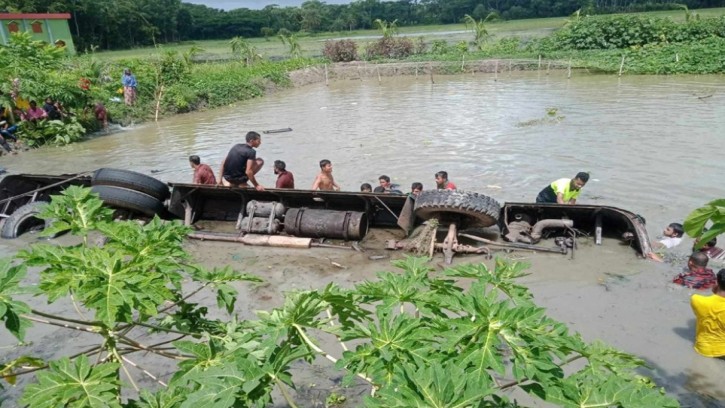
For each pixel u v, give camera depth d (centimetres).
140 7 8250
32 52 2152
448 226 795
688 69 2720
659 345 516
